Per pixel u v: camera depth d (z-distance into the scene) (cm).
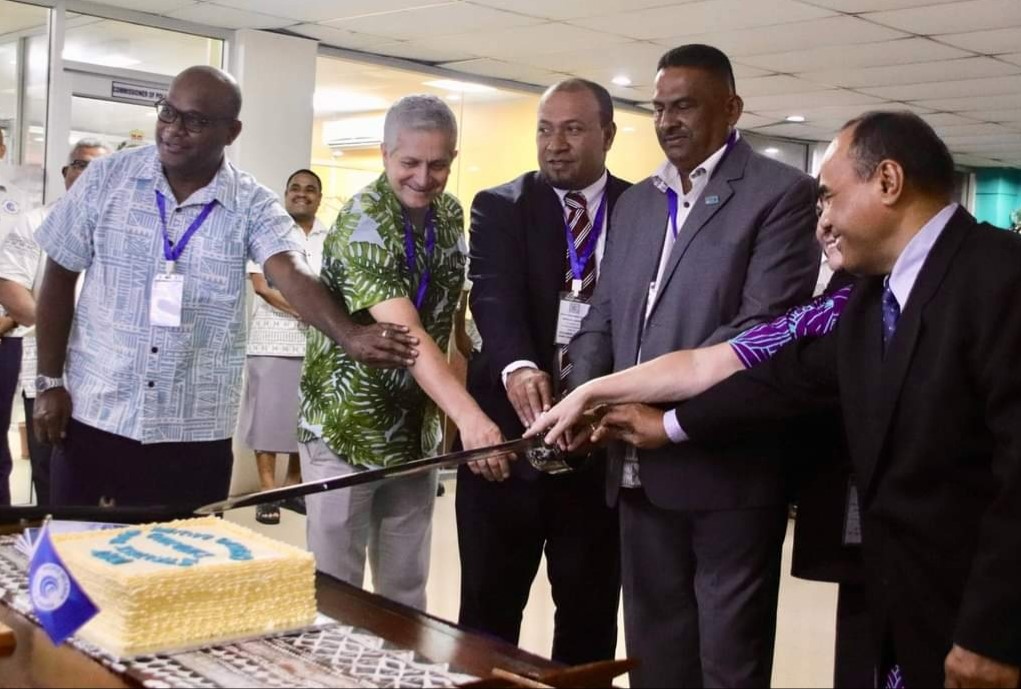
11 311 409
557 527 253
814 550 203
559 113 250
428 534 231
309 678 139
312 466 241
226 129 234
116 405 237
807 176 214
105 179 239
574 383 232
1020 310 167
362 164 685
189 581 149
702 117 212
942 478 174
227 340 246
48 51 603
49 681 137
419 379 222
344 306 234
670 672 215
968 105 831
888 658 185
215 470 249
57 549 163
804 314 204
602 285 236
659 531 221
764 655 203
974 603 165
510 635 250
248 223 243
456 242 250
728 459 209
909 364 175
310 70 667
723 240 211
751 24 586
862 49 641
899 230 178
